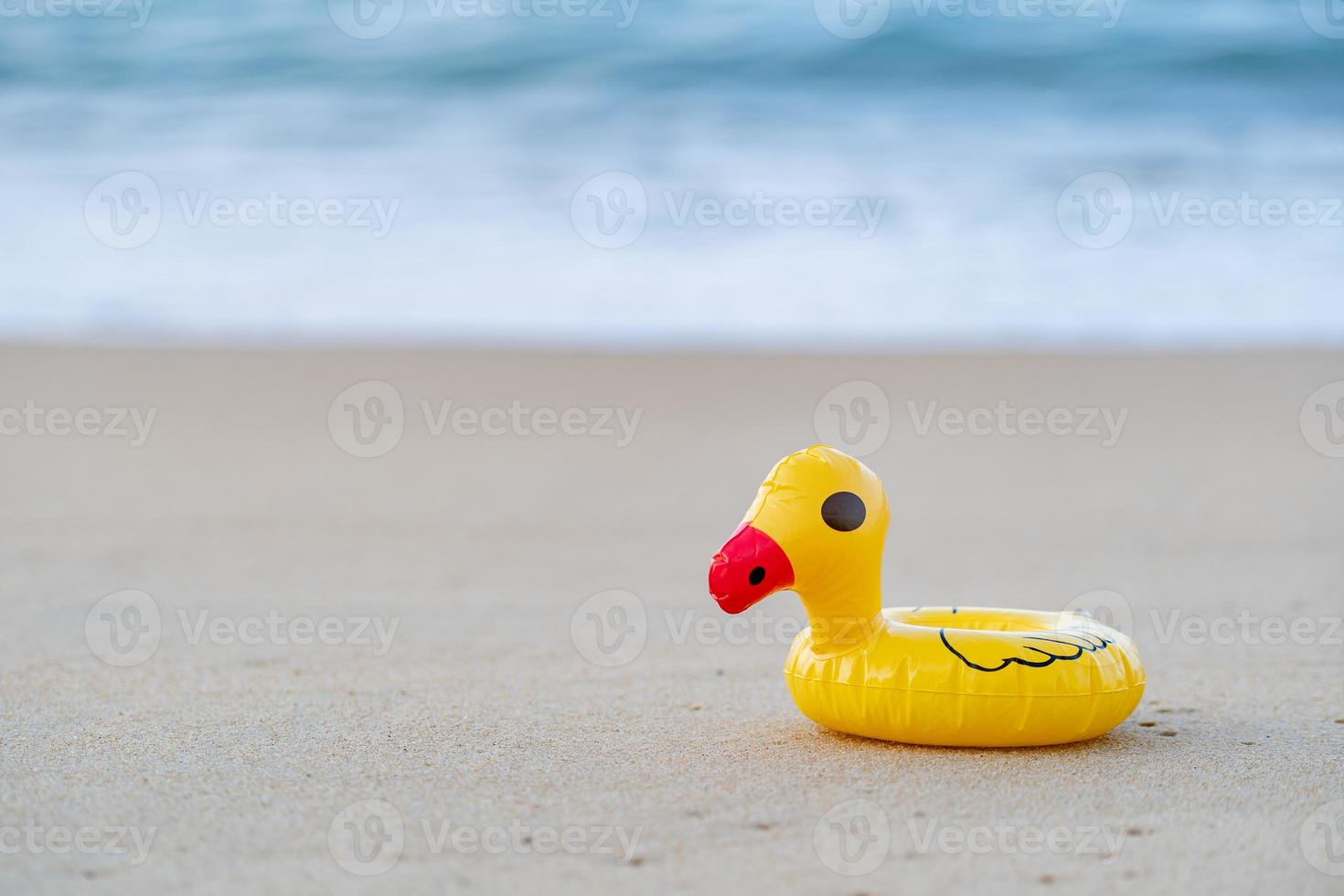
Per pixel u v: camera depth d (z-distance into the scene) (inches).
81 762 121.0
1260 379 339.3
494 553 215.5
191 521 233.1
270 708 139.8
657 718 137.3
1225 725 134.9
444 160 540.4
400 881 94.6
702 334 388.8
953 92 625.3
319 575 201.6
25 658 157.9
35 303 403.2
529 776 117.5
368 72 639.8
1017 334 387.5
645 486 259.6
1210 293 417.4
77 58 646.5
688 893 92.7
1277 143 556.1
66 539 219.8
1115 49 668.7
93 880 94.9
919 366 352.8
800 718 137.6
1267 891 93.5
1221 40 669.3
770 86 627.5
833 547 121.9
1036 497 253.4
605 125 579.8
